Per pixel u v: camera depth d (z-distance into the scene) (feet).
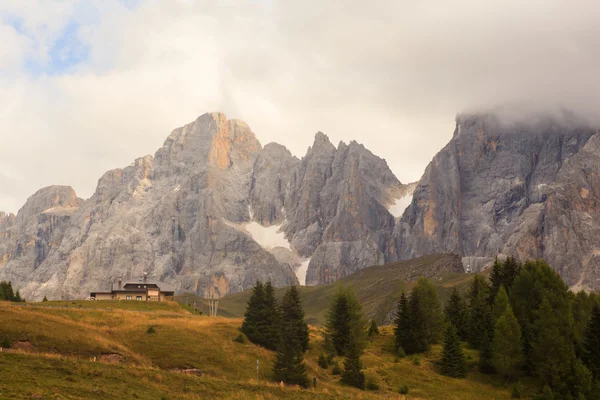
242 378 343.05
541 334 408.26
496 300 467.52
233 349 384.06
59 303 568.41
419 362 429.38
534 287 474.90
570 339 417.90
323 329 522.88
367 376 396.16
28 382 245.45
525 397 382.63
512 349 407.44
